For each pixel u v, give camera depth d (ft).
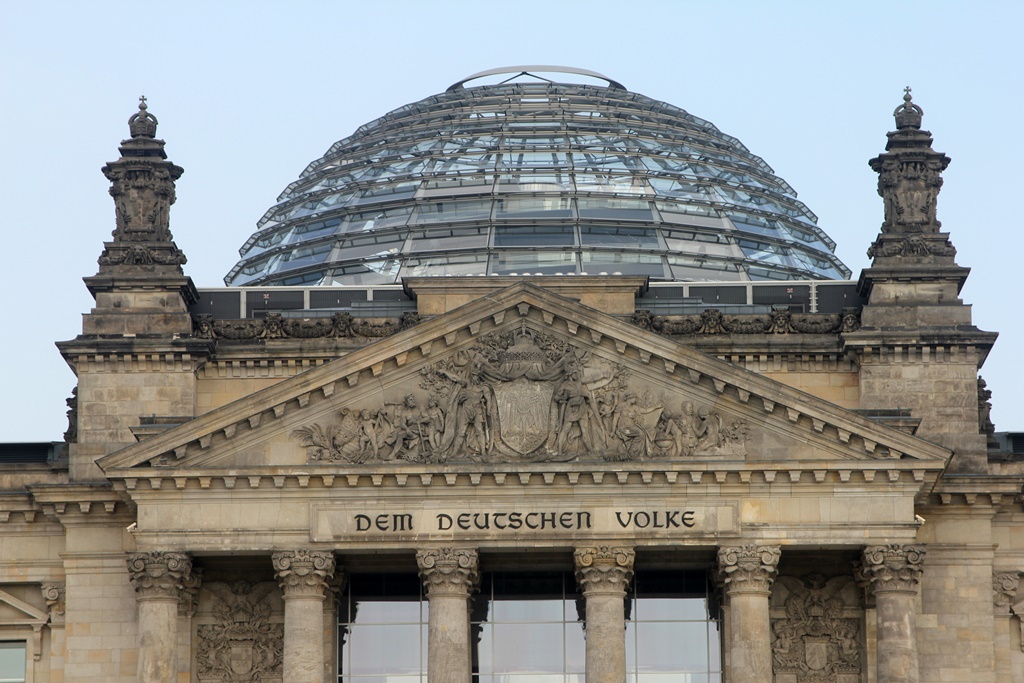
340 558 495.41
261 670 503.20
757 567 476.95
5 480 525.75
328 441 482.28
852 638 502.79
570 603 509.76
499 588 509.76
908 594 478.18
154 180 538.88
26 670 517.14
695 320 529.04
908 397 521.65
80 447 520.42
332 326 532.32
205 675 502.79
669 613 508.12
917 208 534.37
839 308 549.95
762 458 479.41
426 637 508.53
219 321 533.55
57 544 521.24
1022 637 515.09
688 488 480.23
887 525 478.18
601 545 478.18
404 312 538.06
